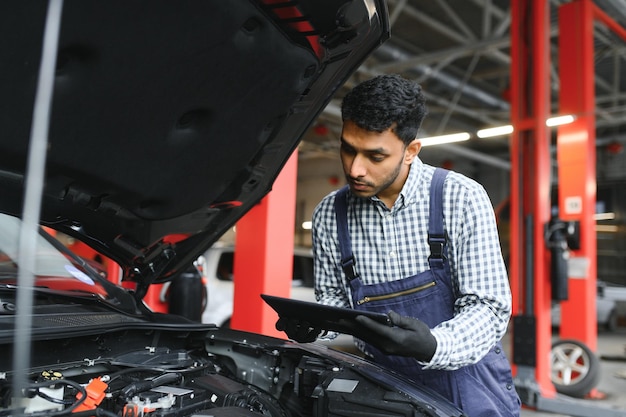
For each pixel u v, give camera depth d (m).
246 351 1.60
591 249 4.50
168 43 1.04
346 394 1.27
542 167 3.88
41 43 0.93
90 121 1.15
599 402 4.23
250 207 1.67
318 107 1.43
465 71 8.40
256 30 1.12
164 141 1.29
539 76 3.93
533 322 3.78
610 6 4.56
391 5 6.13
